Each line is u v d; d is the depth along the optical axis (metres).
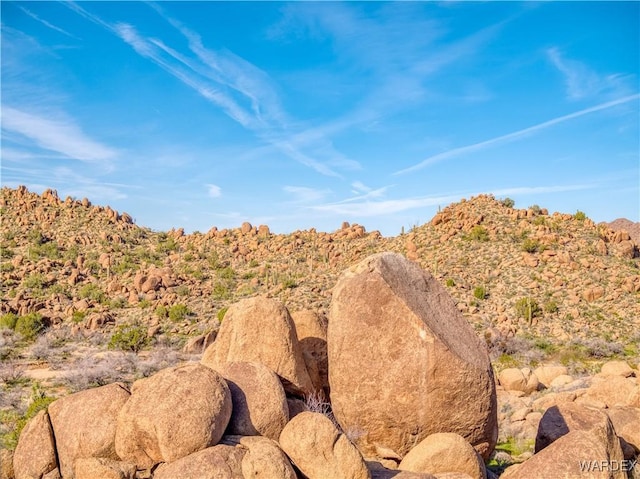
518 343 40.44
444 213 76.69
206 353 12.11
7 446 13.58
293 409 10.61
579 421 11.09
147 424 8.41
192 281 67.44
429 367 9.84
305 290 58.75
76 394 9.78
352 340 10.27
